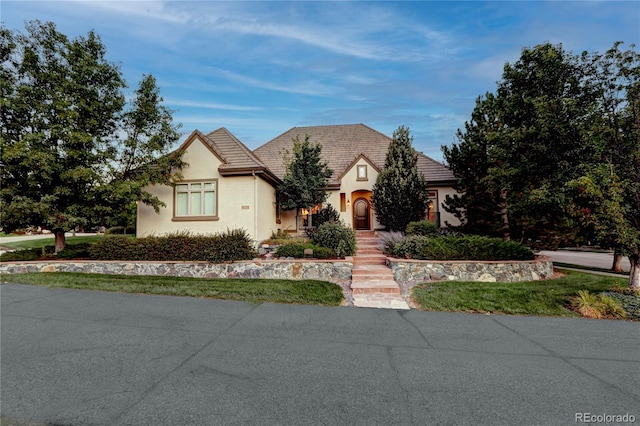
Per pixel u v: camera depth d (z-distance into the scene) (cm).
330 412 326
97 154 1180
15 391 365
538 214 1109
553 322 648
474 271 1021
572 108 799
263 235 1393
